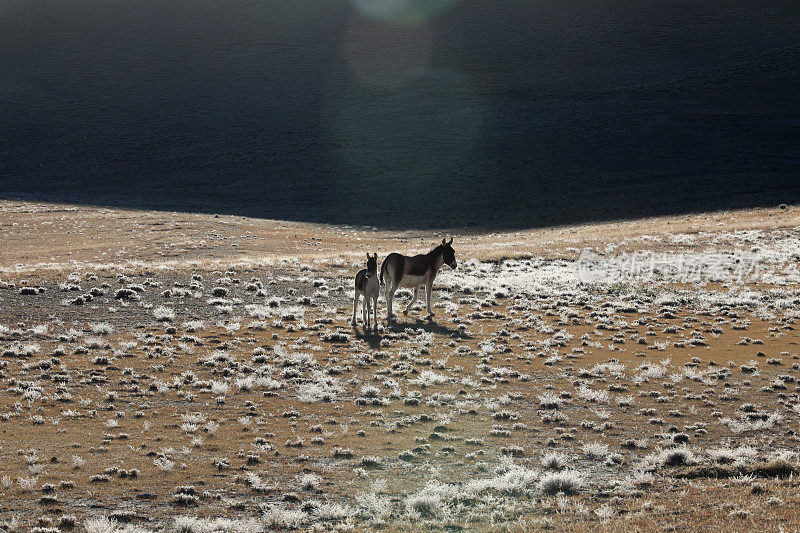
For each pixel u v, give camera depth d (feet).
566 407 144.25
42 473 101.86
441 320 229.66
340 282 292.40
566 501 97.19
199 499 96.37
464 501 98.17
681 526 84.58
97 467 105.40
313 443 119.75
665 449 120.37
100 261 414.41
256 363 171.63
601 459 116.16
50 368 159.74
